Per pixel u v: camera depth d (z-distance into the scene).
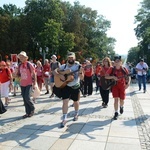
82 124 6.73
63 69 6.75
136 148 5.08
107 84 7.43
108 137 5.72
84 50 50.88
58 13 45.22
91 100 10.75
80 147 5.11
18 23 45.16
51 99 10.82
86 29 55.03
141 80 15.33
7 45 43.72
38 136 5.74
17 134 5.87
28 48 47.09
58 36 42.50
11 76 9.01
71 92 6.79
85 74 11.96
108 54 67.12
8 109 8.61
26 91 7.43
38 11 45.22
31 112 7.55
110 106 9.29
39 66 12.22
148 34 43.31
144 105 9.55
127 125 6.68
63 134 5.89
